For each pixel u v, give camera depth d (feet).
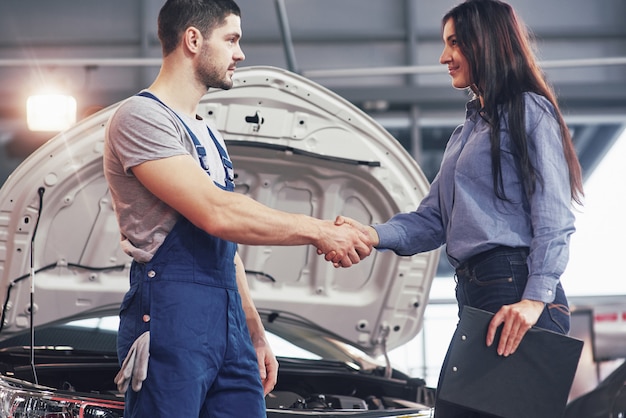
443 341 31.24
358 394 13.17
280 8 24.82
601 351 25.61
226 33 8.94
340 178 14.73
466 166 8.98
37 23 33.12
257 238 8.46
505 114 8.87
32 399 10.16
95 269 14.48
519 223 8.74
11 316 14.10
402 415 11.27
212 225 8.26
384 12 33.83
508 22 9.18
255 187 14.84
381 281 15.11
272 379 9.57
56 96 18.42
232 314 8.59
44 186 13.61
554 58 33.50
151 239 8.43
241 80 13.92
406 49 33.71
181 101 8.87
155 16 33.40
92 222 14.25
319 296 15.24
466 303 8.98
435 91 32.48
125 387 8.11
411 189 14.69
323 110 14.24
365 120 14.43
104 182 14.12
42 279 14.28
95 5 33.30
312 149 14.24
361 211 15.12
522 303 8.32
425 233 9.98
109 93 32.63
